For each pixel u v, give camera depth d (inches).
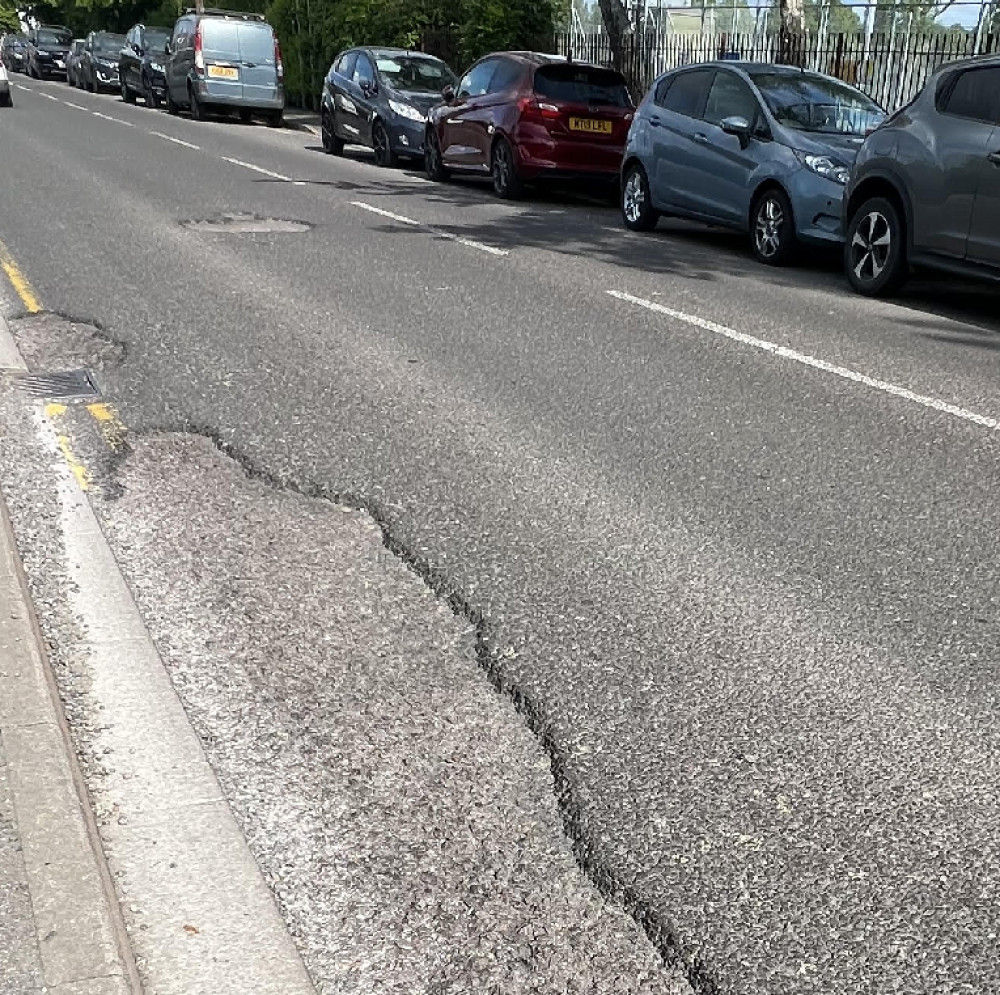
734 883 102.8
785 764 120.0
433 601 153.5
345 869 103.0
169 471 194.5
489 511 183.3
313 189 586.2
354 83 784.3
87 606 148.3
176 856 103.3
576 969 92.6
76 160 654.5
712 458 209.0
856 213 381.4
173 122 1013.8
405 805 111.9
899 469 205.6
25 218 445.4
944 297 381.4
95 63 1530.5
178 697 128.5
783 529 178.9
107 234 418.9
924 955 95.2
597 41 888.3
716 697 132.3
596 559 167.2
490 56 633.0
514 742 122.7
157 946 92.9
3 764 103.7
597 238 480.4
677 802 113.7
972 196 334.0
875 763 120.6
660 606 153.6
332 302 326.3
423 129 722.2
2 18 2632.9
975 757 122.2
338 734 123.0
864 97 466.9
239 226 454.0
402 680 134.0
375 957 93.0
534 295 348.2
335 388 243.8
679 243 480.4
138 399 229.9
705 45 770.2
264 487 189.9
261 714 126.0
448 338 290.0
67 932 86.0
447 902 99.4
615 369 266.2
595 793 114.7
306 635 143.4
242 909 97.5
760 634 146.7
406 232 462.3
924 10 606.9
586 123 586.9
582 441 216.4
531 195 627.2
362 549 168.6
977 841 109.2
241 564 162.1
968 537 177.3
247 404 230.4
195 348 270.1
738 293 368.2
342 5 1106.7
